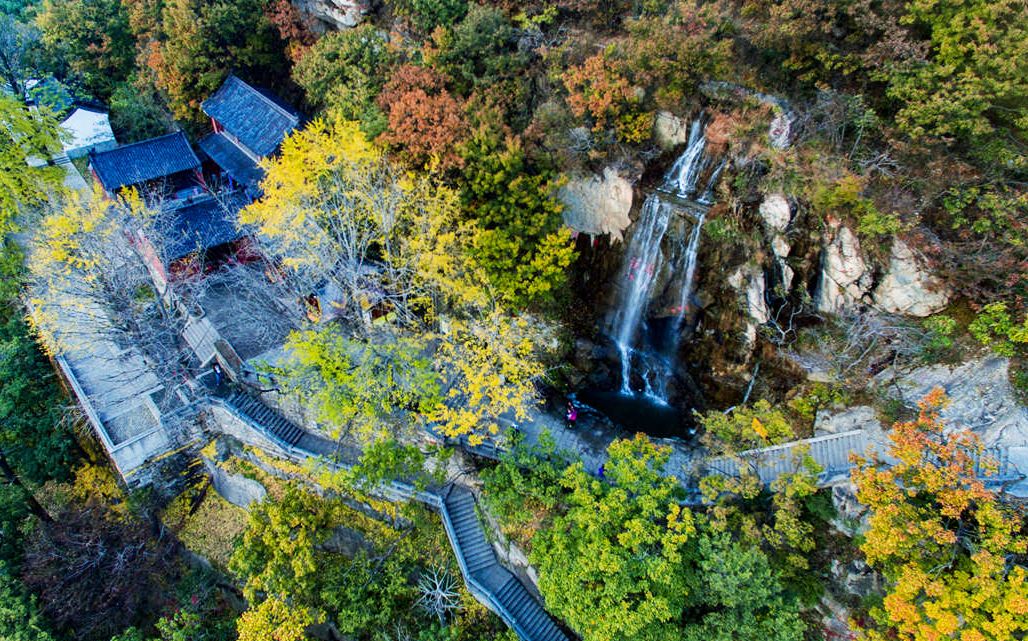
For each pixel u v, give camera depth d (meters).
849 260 27.58
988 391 25.06
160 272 40.22
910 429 21.83
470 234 31.03
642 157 32.75
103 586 33.78
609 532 24.88
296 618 28.45
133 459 35.78
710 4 29.34
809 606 25.66
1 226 42.16
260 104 42.50
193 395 36.25
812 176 27.25
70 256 32.72
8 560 34.38
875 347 28.17
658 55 28.94
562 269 31.72
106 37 51.72
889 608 20.88
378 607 31.02
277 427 35.81
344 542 34.22
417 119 30.67
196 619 31.42
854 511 25.72
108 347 40.59
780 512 24.80
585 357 36.12
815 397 29.88
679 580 24.00
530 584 30.30
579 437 33.53
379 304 36.75
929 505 21.61
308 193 27.83
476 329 31.02
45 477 39.59
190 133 50.75
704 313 33.12
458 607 30.70
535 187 30.56
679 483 29.41
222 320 38.50
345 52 35.94
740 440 27.83
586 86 30.55
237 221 35.59
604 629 23.53
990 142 24.33
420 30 35.94
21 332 41.19
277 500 34.94
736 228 30.34
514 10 34.75
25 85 53.94
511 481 28.70
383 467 28.28
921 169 25.80
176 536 37.00
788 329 30.52
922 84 24.23
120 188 43.75
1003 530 19.69
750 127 29.45
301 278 33.62
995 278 24.52
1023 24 22.55
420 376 28.92
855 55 26.22
